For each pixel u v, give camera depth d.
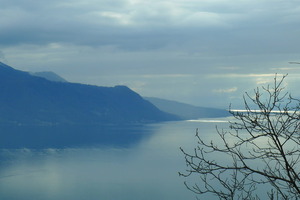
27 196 88.88
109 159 155.12
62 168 132.38
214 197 74.31
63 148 196.00
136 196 88.81
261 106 4.15
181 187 95.25
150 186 100.00
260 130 4.11
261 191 57.34
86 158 158.50
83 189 97.50
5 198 86.94
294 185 3.92
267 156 4.11
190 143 198.88
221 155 136.38
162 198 84.50
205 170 4.31
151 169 127.81
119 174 120.50
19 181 107.50
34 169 129.50
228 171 92.88
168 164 137.00
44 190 95.94
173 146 193.62
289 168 4.02
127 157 160.62
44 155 167.75
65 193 92.50
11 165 137.38
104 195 90.62
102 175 118.81
